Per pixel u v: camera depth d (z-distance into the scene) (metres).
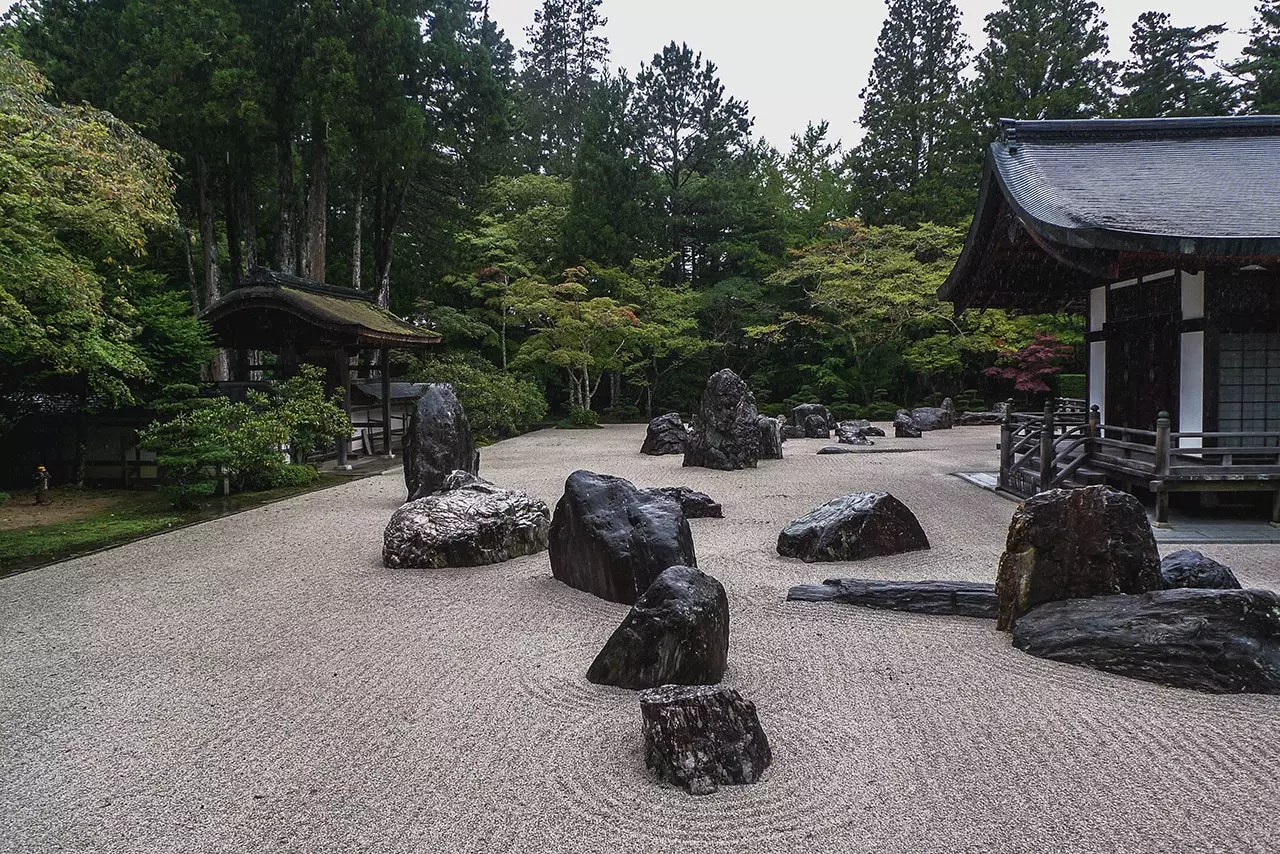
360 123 19.16
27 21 19.33
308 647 4.88
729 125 30.77
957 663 4.46
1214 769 3.21
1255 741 3.44
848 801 3.01
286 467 12.35
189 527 8.95
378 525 9.00
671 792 3.09
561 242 27.53
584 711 3.87
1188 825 2.81
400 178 21.69
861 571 6.56
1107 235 7.54
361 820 2.92
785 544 7.18
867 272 25.75
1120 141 10.88
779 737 3.57
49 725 3.79
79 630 5.25
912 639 4.89
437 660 4.63
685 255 31.62
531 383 24.95
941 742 3.49
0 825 2.92
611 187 27.86
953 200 27.92
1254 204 8.47
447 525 7.03
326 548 7.76
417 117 20.03
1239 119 10.97
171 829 2.88
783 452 16.72
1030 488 9.88
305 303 13.64
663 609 4.14
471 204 29.83
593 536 5.95
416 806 3.01
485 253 27.08
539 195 29.50
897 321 25.72
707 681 4.10
